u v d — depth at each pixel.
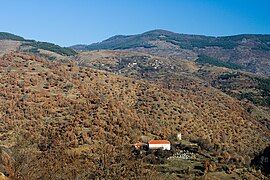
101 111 172.25
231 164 148.00
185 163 141.88
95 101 182.38
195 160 146.50
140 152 145.75
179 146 159.12
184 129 184.62
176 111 198.75
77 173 119.88
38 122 157.62
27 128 152.12
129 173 125.44
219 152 163.75
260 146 197.88
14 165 110.62
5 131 149.00
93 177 121.19
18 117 159.88
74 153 135.88
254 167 151.50
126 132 160.88
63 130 151.75
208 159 148.25
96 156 136.38
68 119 161.38
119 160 134.62
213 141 183.62
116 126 163.38
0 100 171.75
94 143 147.12
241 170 142.12
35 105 170.75
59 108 171.50
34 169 113.50
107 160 132.12
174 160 143.88
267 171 153.12
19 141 139.62
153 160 140.50
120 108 180.62
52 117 163.38
